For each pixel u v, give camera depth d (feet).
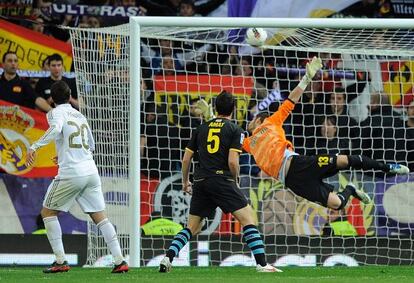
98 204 87.25
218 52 131.44
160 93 123.85
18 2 133.08
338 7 138.21
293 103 94.79
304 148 126.72
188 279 78.07
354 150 128.47
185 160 89.10
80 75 112.47
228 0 136.77
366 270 99.35
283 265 118.93
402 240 120.47
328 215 120.57
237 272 91.40
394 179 122.21
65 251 115.44
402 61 126.52
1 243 116.16
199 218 89.56
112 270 89.20
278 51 132.57
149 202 121.19
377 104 128.06
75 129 85.76
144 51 131.85
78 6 134.41
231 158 85.66
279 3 137.18
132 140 104.37
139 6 135.95
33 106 125.70
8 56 126.00
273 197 120.67
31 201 122.42
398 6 138.92
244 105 125.90
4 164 123.03
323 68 128.67
